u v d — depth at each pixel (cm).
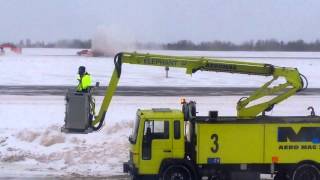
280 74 1686
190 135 1567
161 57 1675
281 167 1562
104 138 2255
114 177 1741
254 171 1545
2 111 2842
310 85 4334
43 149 2131
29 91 3678
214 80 4669
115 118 2648
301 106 3089
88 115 1695
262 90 1709
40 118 2686
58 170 1856
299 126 1524
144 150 1534
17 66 6109
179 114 1538
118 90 3747
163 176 1524
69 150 2098
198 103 3119
